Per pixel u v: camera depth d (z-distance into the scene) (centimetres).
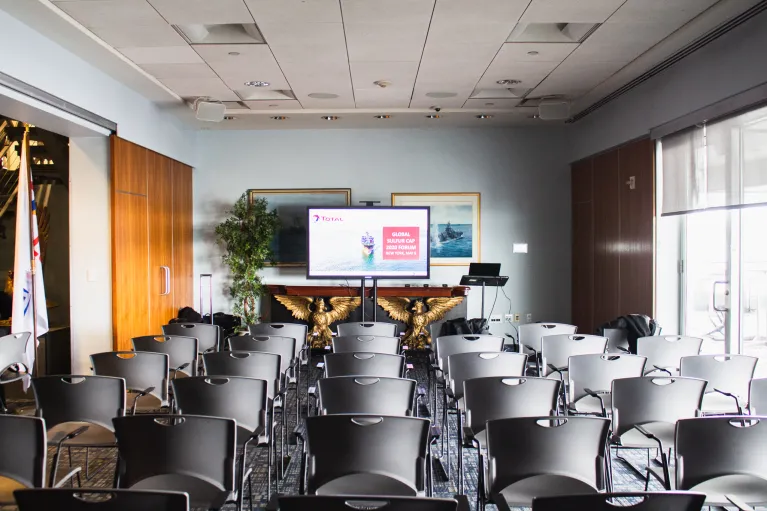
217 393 335
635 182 735
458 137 966
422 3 464
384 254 866
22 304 570
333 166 966
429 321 901
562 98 782
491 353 410
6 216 749
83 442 337
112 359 411
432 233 962
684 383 333
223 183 969
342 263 865
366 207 865
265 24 509
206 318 891
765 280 551
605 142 820
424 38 546
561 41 558
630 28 520
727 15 488
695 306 669
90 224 672
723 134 554
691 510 182
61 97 557
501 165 965
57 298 750
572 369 407
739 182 530
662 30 524
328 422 262
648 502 182
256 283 927
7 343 494
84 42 545
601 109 832
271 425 375
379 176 965
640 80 687
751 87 500
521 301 965
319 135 966
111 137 673
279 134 968
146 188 767
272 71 653
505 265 965
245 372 410
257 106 819
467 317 966
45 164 737
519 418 259
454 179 964
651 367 481
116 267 674
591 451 264
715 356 399
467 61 617
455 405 413
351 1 460
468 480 416
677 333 688
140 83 689
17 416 251
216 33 559
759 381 338
